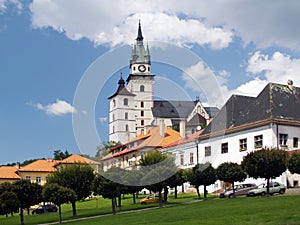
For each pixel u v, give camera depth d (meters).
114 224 22.67
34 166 66.88
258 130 41.28
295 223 16.66
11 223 37.41
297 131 41.59
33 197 36.00
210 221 18.83
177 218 21.66
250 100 47.03
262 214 19.53
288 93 44.56
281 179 38.44
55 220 35.44
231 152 43.50
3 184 36.38
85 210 41.31
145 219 23.17
